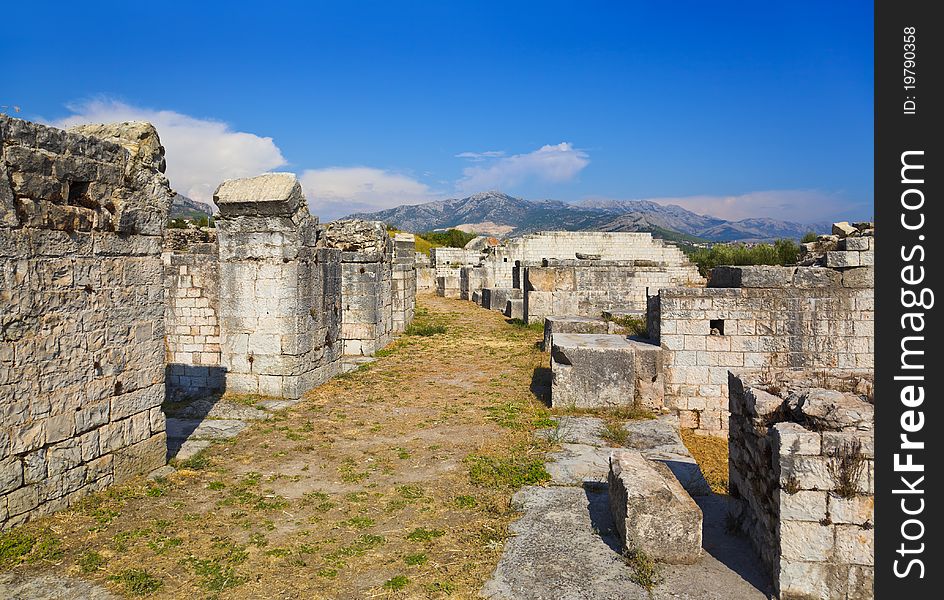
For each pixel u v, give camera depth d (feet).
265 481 22.57
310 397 35.96
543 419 30.96
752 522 16.71
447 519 19.26
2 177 17.03
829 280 32.83
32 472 18.19
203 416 31.48
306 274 37.22
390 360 48.08
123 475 21.65
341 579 15.56
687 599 14.34
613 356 32.91
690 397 33.76
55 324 18.86
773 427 14.67
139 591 14.87
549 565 16.15
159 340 23.27
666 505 16.17
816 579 13.66
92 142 20.01
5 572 15.58
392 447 26.68
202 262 37.40
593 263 76.13
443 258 135.44
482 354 50.72
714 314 33.37
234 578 15.49
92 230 20.21
